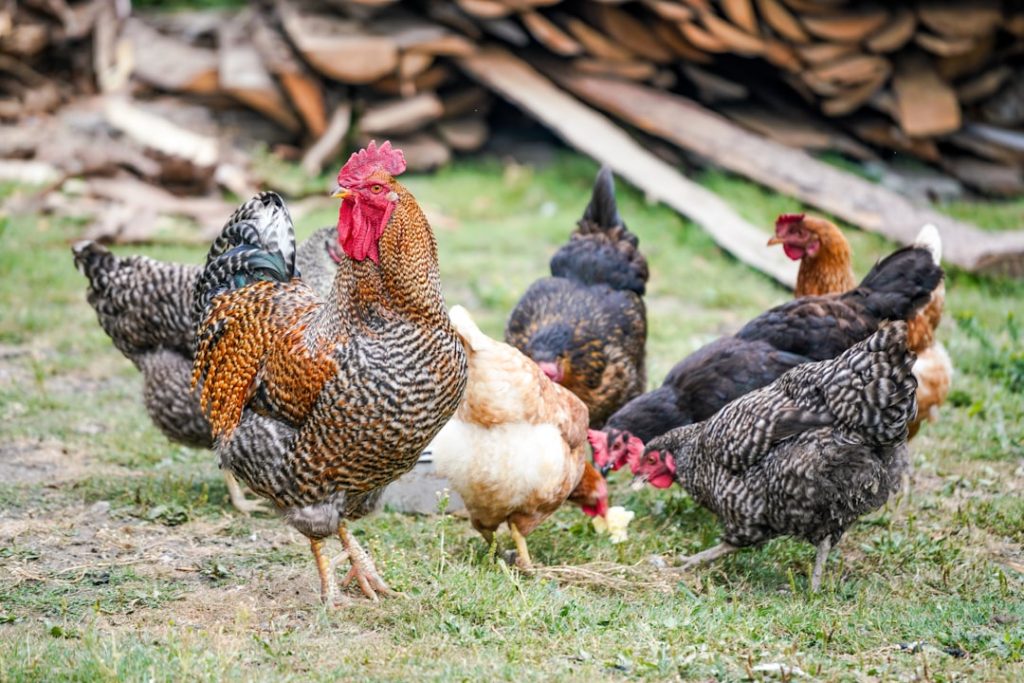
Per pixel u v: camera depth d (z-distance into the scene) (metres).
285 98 14.16
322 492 5.12
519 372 5.89
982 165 14.63
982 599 5.79
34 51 14.95
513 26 14.44
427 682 4.61
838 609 5.69
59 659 4.71
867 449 5.68
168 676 4.56
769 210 13.05
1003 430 8.08
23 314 10.07
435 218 13.23
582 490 6.60
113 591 5.62
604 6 14.21
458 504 6.93
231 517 6.70
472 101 15.05
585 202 13.82
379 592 5.61
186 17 15.80
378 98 14.57
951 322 10.44
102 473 7.22
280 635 5.09
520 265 11.96
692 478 6.45
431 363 4.92
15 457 7.41
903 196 13.91
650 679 4.75
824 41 14.04
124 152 13.48
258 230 5.88
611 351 7.61
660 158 14.32
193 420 6.80
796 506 5.84
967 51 14.29
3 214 12.29
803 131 14.62
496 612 5.36
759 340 7.13
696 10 13.76
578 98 14.87
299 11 14.34
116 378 9.06
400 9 14.70
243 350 5.32
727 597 5.90
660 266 11.99
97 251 7.17
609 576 6.02
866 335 6.95
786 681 4.74
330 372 4.88
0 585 5.63
